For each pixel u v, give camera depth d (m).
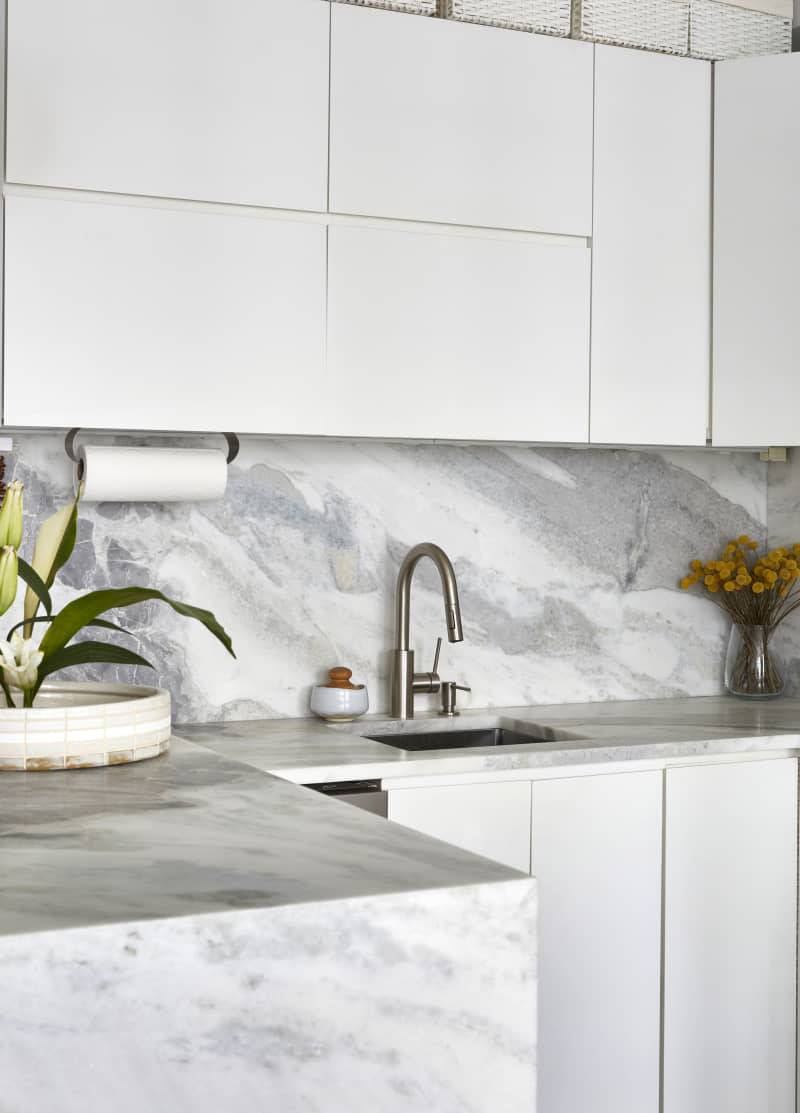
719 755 2.53
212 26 2.28
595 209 2.62
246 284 2.32
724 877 2.54
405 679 2.73
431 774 2.26
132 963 0.87
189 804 1.29
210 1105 0.90
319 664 2.75
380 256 2.43
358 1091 0.95
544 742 2.58
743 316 2.73
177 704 2.62
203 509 2.64
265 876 1.00
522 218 2.55
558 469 3.00
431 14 2.51
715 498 3.20
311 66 2.36
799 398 2.74
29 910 0.90
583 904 2.39
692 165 2.71
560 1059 2.38
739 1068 2.56
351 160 2.40
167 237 2.27
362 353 2.42
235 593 2.67
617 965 2.43
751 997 2.57
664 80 2.69
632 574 3.09
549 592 2.99
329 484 2.76
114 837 1.14
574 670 3.03
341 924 0.94
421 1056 0.98
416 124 2.45
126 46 2.22
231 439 2.48
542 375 2.57
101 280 2.22
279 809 1.27
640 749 2.44
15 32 2.14
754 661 3.08
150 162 2.24
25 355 2.17
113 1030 0.87
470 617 2.90
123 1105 0.87
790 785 2.61
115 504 2.56
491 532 2.92
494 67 2.52
